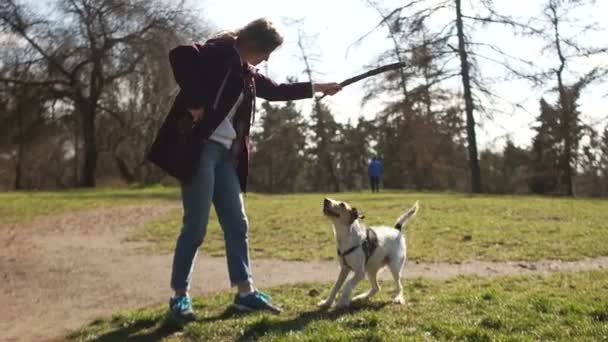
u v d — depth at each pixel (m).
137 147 44.97
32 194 28.31
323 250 10.75
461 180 49.25
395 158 47.72
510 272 8.60
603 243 11.20
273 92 5.93
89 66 38.28
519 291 6.68
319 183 58.47
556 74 34.09
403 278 7.87
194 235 5.36
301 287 7.25
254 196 26.11
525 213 16.64
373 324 4.90
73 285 8.09
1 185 52.38
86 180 39.69
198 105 5.00
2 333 5.66
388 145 48.66
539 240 11.61
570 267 9.03
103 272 9.09
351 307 5.79
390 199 21.84
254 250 11.01
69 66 37.50
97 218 17.44
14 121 37.91
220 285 7.82
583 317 4.91
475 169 30.62
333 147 55.22
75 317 6.27
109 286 8.00
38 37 36.34
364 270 5.91
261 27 5.34
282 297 6.55
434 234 12.55
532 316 4.96
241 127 5.51
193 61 5.02
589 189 47.59
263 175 58.84
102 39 37.78
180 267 5.37
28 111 37.66
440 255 10.07
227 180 5.53
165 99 38.44
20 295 7.46
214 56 5.11
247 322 5.02
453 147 34.94
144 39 37.41
